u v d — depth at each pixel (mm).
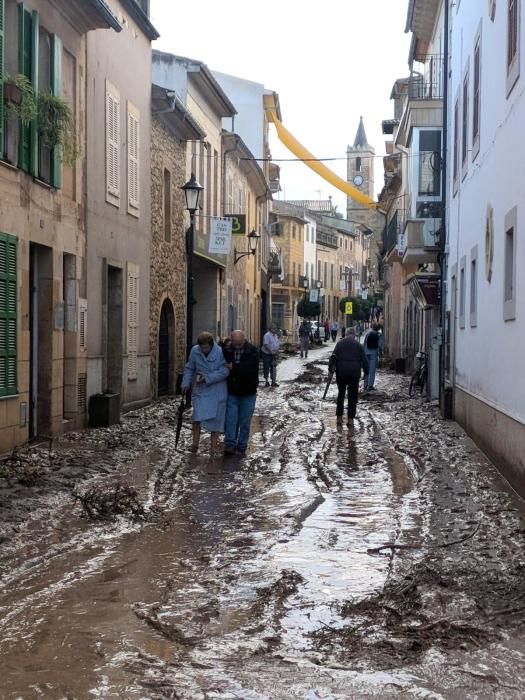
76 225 16141
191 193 20141
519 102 11109
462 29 17797
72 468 11961
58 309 15211
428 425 18547
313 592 6926
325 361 49375
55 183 14703
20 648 5637
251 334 46938
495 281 13148
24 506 9516
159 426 17719
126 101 19609
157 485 11328
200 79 28625
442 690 5027
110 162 18312
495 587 6969
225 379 13961
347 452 14719
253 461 13508
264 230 55188
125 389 19781
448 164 20484
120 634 5922
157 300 23047
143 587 7008
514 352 11445
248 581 7215
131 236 20172
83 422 16594
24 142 13328
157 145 22984
